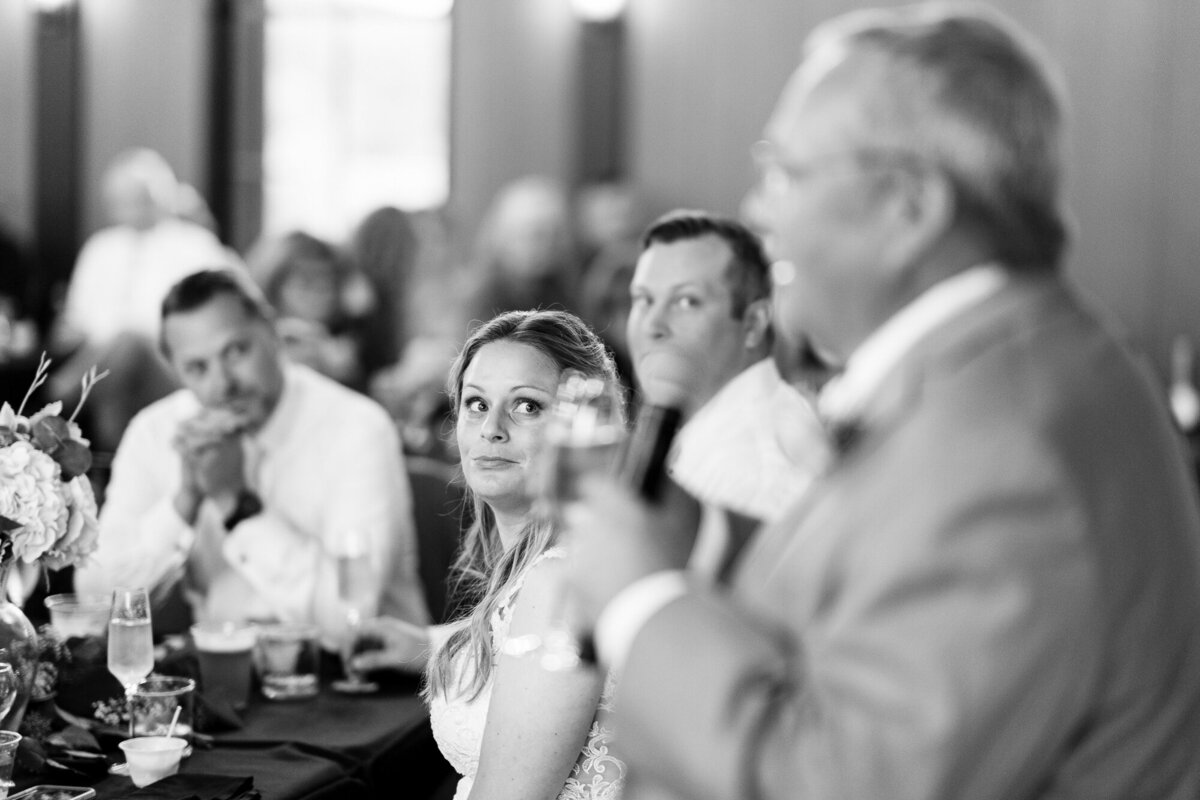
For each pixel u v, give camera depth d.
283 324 6.08
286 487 3.97
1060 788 1.42
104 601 3.25
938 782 1.28
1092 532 1.33
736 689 1.38
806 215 1.48
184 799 2.37
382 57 9.84
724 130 9.34
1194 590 1.46
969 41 1.46
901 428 1.42
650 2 9.41
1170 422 1.54
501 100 9.63
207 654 3.11
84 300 8.75
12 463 2.58
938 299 1.47
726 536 1.89
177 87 9.96
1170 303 8.68
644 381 3.24
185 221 9.08
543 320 2.86
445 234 8.11
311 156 9.96
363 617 3.27
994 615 1.30
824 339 1.56
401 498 4.07
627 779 1.60
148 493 4.03
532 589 2.34
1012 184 1.44
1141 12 8.62
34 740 2.60
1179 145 8.63
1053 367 1.41
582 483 1.58
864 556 1.38
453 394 2.94
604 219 8.78
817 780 1.32
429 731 3.11
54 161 9.98
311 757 2.76
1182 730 1.44
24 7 9.98
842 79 1.46
